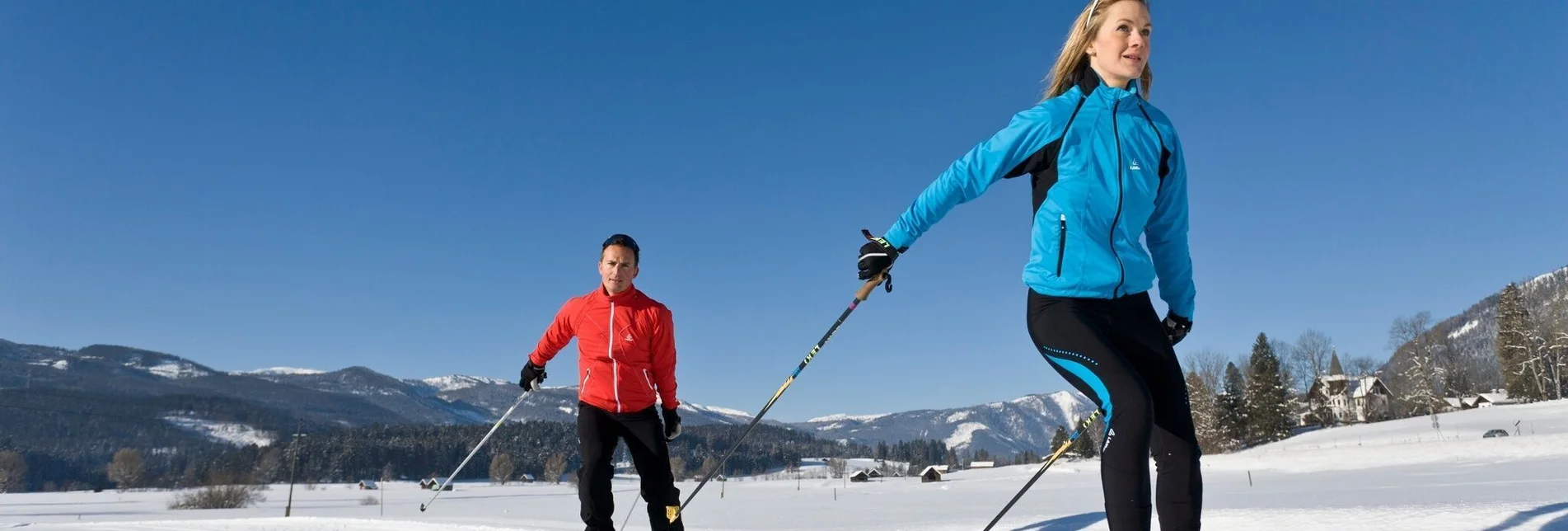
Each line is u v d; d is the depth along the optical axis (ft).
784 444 565.53
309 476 367.04
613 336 13.33
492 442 396.57
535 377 15.47
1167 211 8.12
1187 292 8.66
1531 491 44.68
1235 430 217.56
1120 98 7.67
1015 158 7.61
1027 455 358.43
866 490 179.52
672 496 13.34
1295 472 130.82
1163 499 7.43
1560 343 237.25
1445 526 9.23
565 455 378.73
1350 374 283.79
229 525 23.18
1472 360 293.84
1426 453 132.57
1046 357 7.47
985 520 15.98
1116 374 6.77
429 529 21.39
